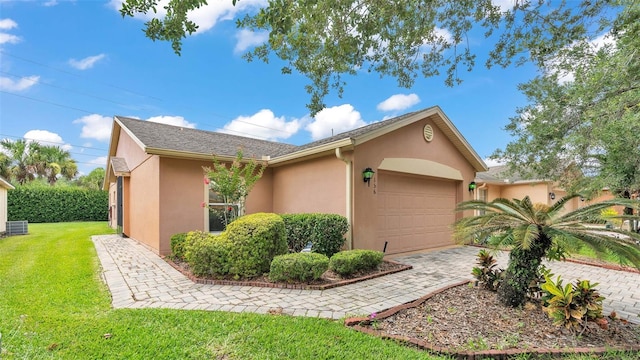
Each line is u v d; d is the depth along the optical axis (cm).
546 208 438
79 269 638
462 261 782
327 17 390
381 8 395
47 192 1998
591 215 401
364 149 777
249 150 1099
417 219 937
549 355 310
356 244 752
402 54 477
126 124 1076
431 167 945
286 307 436
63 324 360
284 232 629
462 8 433
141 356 292
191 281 566
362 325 376
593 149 659
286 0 344
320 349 311
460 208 507
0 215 1241
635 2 433
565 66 607
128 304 441
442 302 453
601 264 752
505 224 434
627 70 503
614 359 306
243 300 464
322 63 470
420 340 335
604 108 574
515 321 387
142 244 984
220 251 564
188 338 329
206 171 808
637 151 617
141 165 1018
